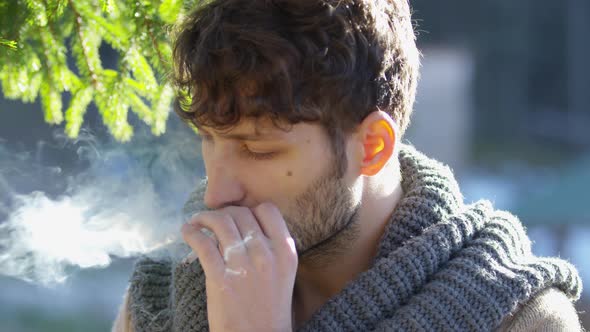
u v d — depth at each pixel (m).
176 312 1.51
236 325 1.32
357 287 1.39
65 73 1.74
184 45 1.34
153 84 1.69
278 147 1.31
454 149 11.12
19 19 1.64
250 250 1.33
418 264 1.40
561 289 1.48
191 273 1.51
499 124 13.02
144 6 1.64
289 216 1.36
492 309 1.36
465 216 1.48
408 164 1.58
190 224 1.37
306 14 1.29
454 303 1.36
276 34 1.27
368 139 1.41
